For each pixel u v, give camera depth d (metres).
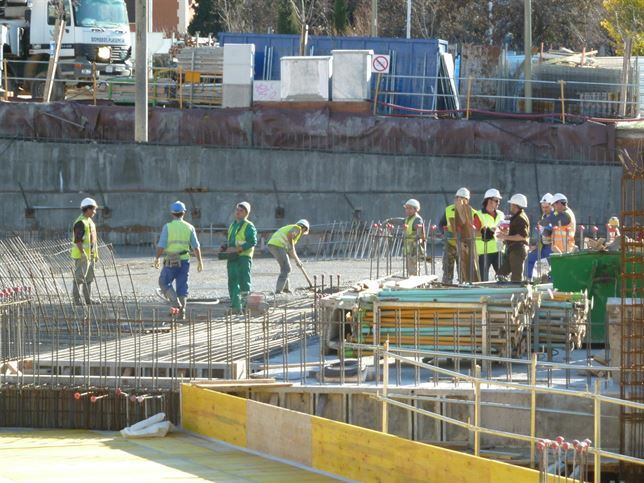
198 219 51.94
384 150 52.44
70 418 22.50
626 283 23.23
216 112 53.00
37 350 24.16
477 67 60.28
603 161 52.28
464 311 22.84
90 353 24.80
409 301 23.03
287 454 19.42
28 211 51.69
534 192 52.03
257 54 58.28
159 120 53.19
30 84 63.16
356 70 53.44
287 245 33.91
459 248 30.62
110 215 51.88
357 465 18.19
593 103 58.28
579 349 25.27
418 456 17.30
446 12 98.31
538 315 23.48
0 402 22.75
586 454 18.03
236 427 20.53
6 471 18.00
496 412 20.41
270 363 24.12
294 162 51.94
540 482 15.24
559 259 25.14
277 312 30.12
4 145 51.78
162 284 30.06
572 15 97.06
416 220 34.38
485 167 51.91
